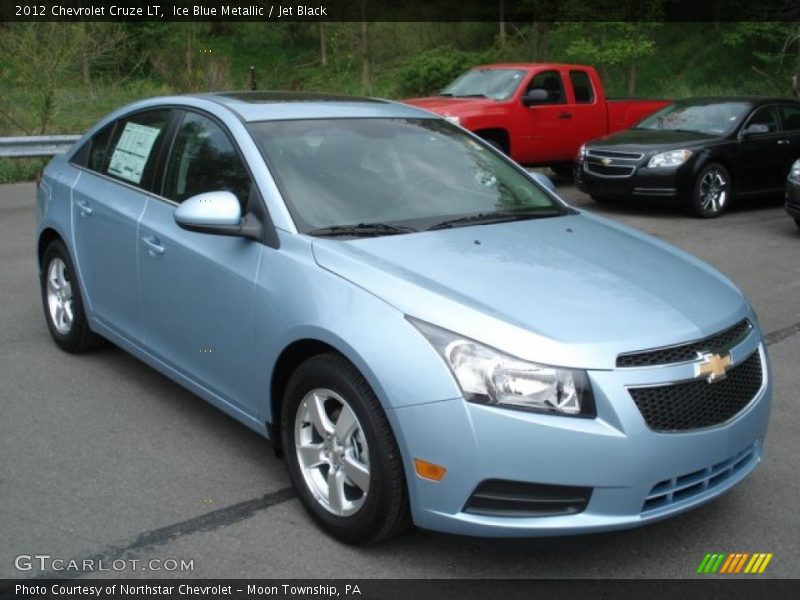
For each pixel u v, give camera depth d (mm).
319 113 4641
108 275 5016
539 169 16734
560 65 14477
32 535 3559
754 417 3486
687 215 12094
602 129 14906
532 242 4008
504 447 3025
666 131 12609
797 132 12805
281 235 3852
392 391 3158
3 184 13789
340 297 3465
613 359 3111
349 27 34750
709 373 3271
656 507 3195
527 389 3043
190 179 4500
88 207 5172
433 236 3939
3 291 7305
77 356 5711
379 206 4164
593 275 3664
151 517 3725
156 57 26172
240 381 4012
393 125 4789
